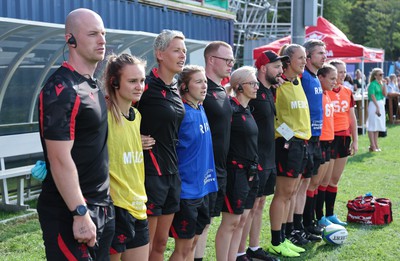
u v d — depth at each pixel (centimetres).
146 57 916
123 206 326
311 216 628
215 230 640
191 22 1286
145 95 363
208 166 409
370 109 1324
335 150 654
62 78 281
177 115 370
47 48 757
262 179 496
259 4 2341
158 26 1174
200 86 394
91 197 291
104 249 303
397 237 632
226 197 457
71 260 279
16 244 565
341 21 4809
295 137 531
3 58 695
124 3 1072
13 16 833
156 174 361
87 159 288
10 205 708
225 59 430
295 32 806
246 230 516
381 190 880
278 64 496
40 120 277
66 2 933
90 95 288
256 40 1912
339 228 597
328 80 607
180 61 367
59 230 281
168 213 374
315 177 617
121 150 327
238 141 454
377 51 1608
